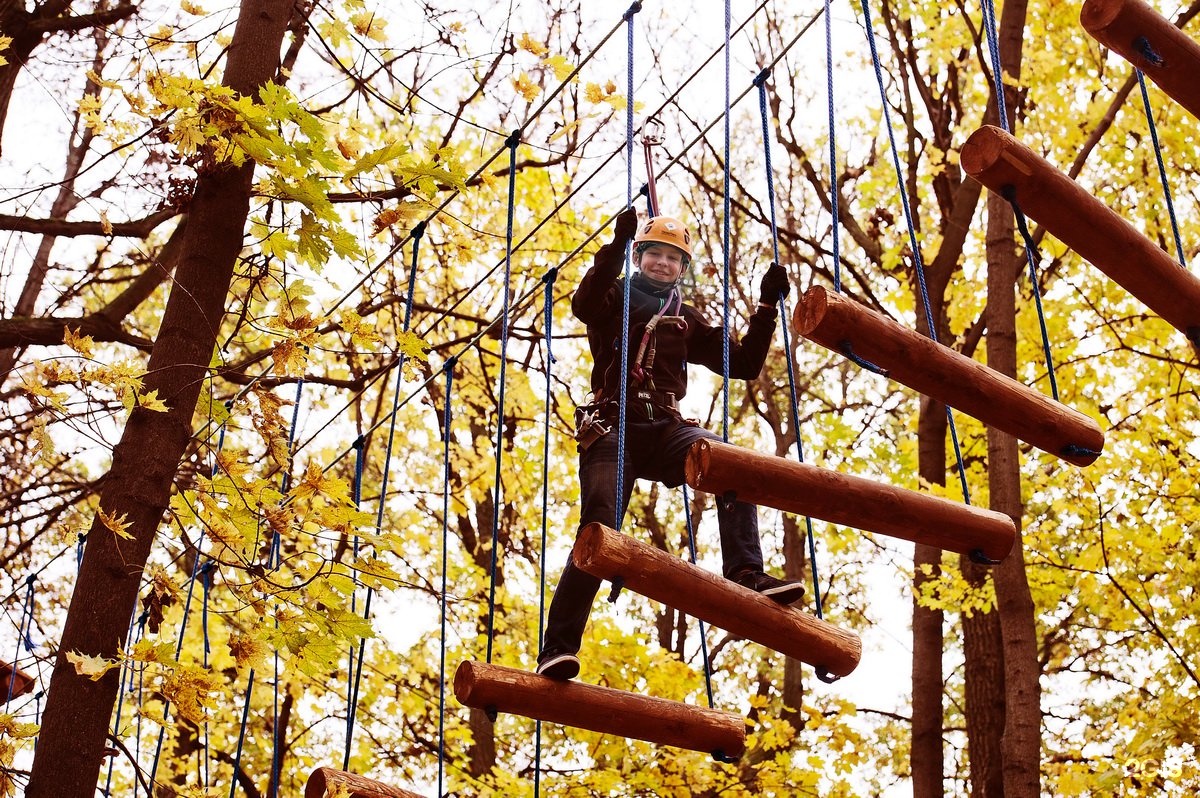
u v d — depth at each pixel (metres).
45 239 8.52
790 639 3.49
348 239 4.21
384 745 10.16
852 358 3.08
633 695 3.71
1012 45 9.41
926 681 9.64
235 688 10.09
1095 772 9.13
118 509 4.12
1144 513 9.77
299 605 4.19
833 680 3.59
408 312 4.72
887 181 11.75
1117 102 9.39
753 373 4.29
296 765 9.94
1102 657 12.60
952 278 11.20
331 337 8.89
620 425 3.61
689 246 4.38
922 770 9.38
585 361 11.72
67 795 3.74
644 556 3.30
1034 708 7.34
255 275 4.59
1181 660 8.96
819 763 8.55
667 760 8.36
